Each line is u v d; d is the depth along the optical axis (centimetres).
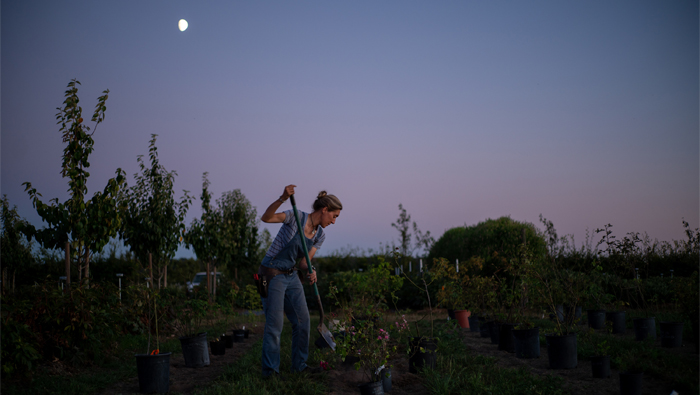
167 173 1055
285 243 416
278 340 416
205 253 1244
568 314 515
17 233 1086
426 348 433
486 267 1129
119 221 652
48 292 478
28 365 393
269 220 407
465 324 802
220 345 586
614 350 476
